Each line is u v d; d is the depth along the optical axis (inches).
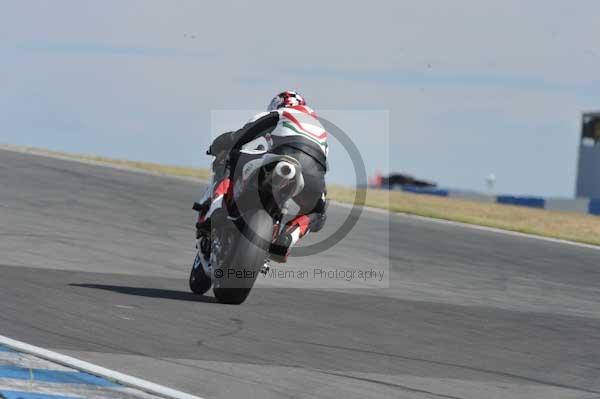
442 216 2327.8
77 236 1472.7
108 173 2495.1
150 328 836.0
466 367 796.6
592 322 1102.4
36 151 2888.8
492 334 966.4
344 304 1082.7
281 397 660.1
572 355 884.0
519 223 2487.7
